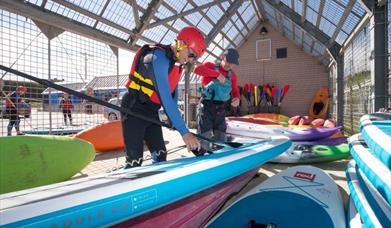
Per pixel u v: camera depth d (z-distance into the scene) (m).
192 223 2.07
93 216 1.19
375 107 3.88
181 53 1.89
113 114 8.20
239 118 5.89
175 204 1.82
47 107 5.76
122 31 5.63
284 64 11.87
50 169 2.72
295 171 2.78
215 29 8.73
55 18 4.43
